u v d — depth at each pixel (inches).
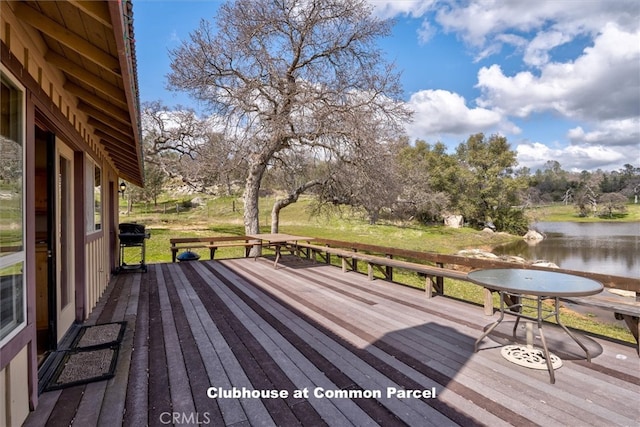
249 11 351.3
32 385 78.3
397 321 143.9
